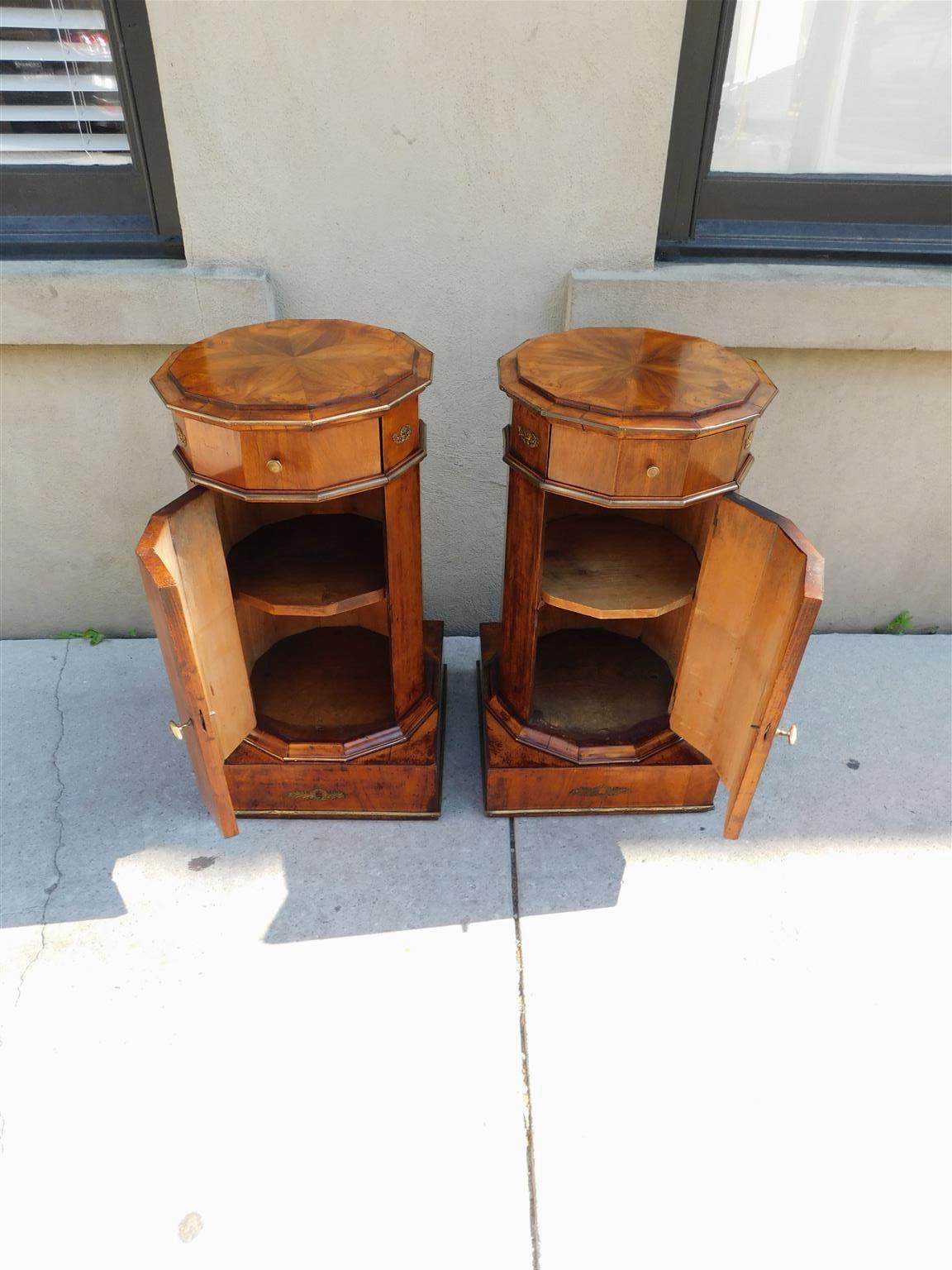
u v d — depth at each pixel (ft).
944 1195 4.91
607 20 6.11
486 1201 4.81
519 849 6.81
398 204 6.85
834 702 8.38
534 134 6.57
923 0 6.63
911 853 6.88
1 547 8.45
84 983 5.84
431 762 6.69
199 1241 4.64
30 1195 4.83
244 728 6.49
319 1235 4.66
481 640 8.01
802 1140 5.13
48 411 7.70
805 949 6.16
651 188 6.82
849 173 7.38
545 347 6.13
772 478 8.39
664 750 6.90
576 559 6.59
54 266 7.07
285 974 5.90
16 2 6.37
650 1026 5.66
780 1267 4.59
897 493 8.50
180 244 7.30
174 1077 5.35
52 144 6.96
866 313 7.23
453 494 8.26
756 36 6.70
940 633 9.54
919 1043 5.64
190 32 6.08
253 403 5.06
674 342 6.31
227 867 6.64
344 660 7.66
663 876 6.64
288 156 6.61
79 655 8.80
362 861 6.70
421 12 6.05
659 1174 4.94
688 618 6.74
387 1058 5.46
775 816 7.15
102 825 6.97
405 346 5.98
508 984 5.88
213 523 5.55
